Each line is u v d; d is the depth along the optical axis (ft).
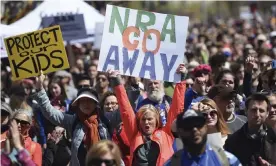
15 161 36.83
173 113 43.68
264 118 38.60
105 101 50.24
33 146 42.73
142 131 41.81
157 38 45.47
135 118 42.24
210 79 62.85
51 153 50.06
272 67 55.57
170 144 41.47
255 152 38.58
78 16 86.58
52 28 45.52
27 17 90.99
